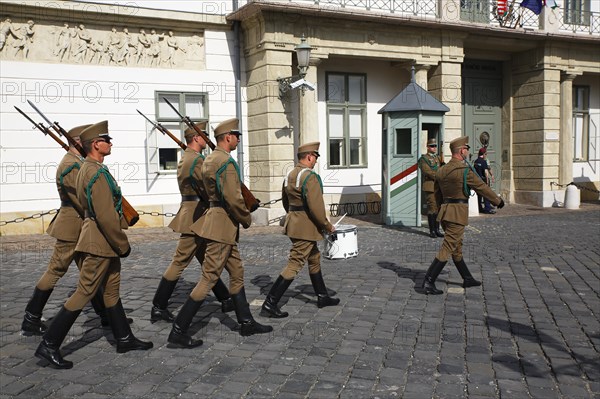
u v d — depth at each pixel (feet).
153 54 41.55
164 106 42.29
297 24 42.68
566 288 22.09
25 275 25.46
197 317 18.57
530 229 38.42
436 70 50.08
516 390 12.69
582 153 62.34
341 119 49.19
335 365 14.25
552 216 46.47
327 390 12.76
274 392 12.68
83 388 12.97
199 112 43.70
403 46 47.65
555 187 56.85
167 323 18.02
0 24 36.58
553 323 17.63
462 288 22.17
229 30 44.21
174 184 42.75
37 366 14.38
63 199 17.39
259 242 33.99
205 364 14.39
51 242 34.76
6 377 13.66
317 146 18.90
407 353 15.05
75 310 14.32
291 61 42.96
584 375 13.51
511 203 58.59
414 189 39.78
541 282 23.06
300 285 22.94
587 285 22.56
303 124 43.78
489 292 21.50
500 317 18.30
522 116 57.82
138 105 41.27
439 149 40.27
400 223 40.60
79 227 17.25
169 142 42.55
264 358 14.78
